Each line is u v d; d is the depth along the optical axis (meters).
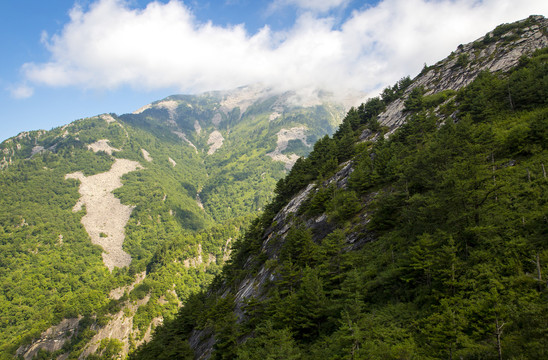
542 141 39.44
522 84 57.56
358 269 37.66
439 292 25.02
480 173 31.48
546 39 92.00
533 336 17.23
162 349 66.75
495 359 17.30
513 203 30.39
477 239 28.00
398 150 69.38
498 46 105.38
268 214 92.88
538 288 20.53
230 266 94.19
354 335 23.16
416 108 99.12
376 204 49.56
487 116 61.03
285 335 30.17
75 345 164.00
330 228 57.09
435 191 37.56
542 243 24.09
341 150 92.31
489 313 19.80
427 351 20.56
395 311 27.42
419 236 29.95
